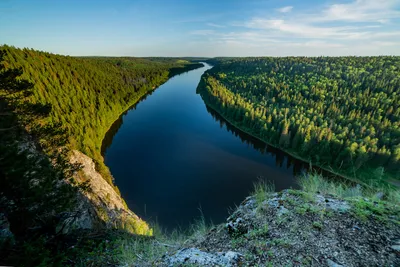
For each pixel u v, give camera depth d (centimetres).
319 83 14262
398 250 338
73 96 7950
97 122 7175
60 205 811
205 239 530
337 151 5931
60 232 776
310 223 436
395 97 10719
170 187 5031
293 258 364
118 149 6850
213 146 7450
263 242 419
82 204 1455
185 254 431
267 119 8588
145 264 480
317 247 376
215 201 4600
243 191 4997
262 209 517
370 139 6888
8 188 633
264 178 5591
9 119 752
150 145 7262
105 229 1035
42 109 907
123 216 1931
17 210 670
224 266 372
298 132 6844
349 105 10588
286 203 516
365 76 14762
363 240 372
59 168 941
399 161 5138
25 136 850
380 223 404
